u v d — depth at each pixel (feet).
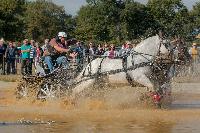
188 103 59.52
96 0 304.71
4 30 318.45
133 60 53.72
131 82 54.08
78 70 57.00
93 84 55.93
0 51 101.76
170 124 40.47
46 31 410.72
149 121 42.47
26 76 57.72
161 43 52.95
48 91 56.75
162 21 261.44
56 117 45.14
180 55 52.80
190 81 83.92
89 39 290.15
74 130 36.88
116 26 291.99
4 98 60.70
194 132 36.19
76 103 55.06
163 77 53.36
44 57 57.72
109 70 54.85
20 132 35.55
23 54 92.84
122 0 299.17
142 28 281.54
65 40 58.65
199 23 242.17
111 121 42.45
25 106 54.24
